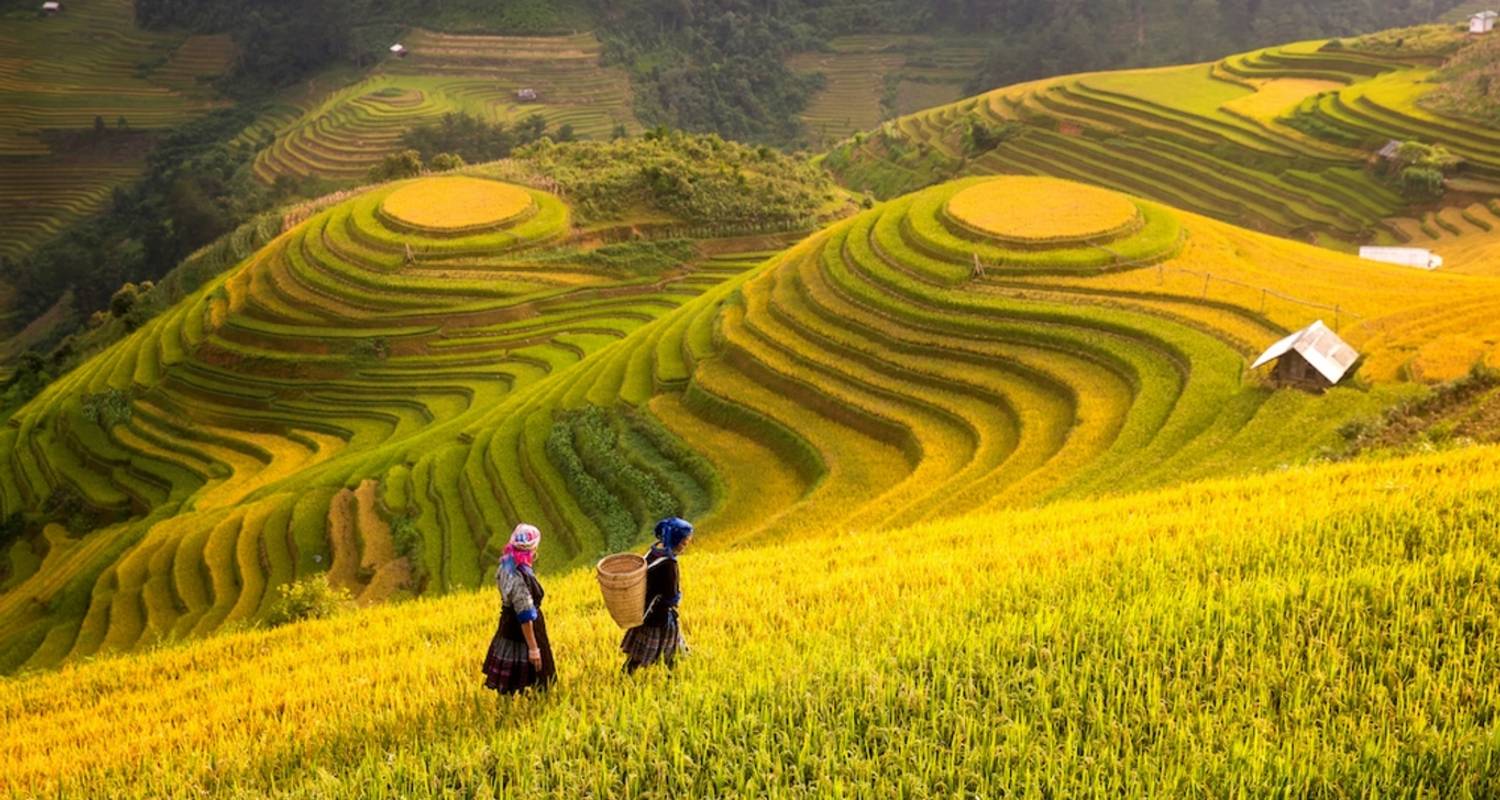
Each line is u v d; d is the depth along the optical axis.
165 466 70.44
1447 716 8.70
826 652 11.14
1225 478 25.50
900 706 9.77
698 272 88.31
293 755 10.76
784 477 43.41
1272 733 8.78
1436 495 15.16
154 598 47.78
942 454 39.69
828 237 63.66
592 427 52.19
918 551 19.22
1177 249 51.66
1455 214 96.50
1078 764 8.48
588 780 8.93
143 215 167.62
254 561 49.47
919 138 155.25
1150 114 134.00
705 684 10.37
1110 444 35.06
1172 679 9.89
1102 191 60.12
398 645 17.11
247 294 84.62
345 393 73.12
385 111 191.50
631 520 44.44
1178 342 41.00
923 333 48.84
